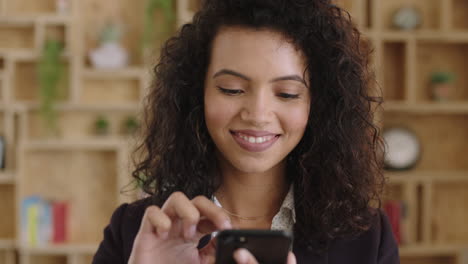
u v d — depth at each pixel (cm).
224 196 122
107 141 353
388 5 378
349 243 119
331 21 118
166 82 128
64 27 370
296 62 107
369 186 126
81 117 375
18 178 355
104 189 377
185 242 102
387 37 358
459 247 363
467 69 380
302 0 110
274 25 105
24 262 349
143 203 130
